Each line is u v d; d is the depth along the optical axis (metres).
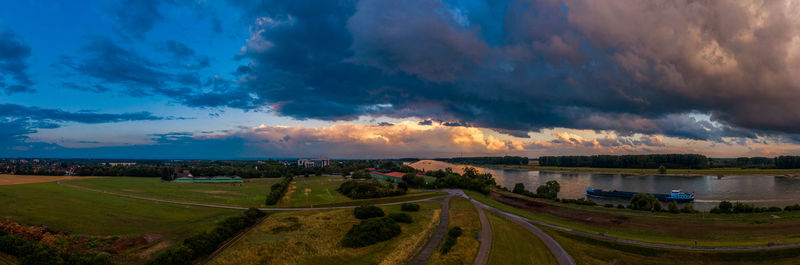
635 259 60.94
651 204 107.31
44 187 140.00
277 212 107.75
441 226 85.38
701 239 71.19
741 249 61.78
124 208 103.31
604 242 69.81
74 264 56.53
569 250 65.00
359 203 125.25
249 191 165.25
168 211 103.62
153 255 64.94
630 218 92.88
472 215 96.06
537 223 88.81
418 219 93.00
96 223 83.50
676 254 61.81
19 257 56.28
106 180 195.75
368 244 69.19
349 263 59.09
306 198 140.75
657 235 75.88
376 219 86.00
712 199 148.75
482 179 182.25
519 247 65.81
